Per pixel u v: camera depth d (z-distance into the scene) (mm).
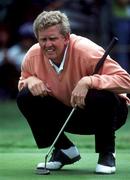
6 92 27375
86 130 10242
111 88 9633
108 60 9758
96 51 9734
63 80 9883
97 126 9883
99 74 9805
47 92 9977
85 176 9664
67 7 25688
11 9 26219
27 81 9938
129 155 12328
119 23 25109
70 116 9734
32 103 9961
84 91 9562
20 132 18094
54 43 9578
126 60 25500
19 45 26469
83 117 9992
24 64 10156
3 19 26438
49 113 10062
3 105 26531
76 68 9789
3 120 21609
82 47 9719
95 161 11344
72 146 10461
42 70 9992
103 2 25219
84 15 25609
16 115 23109
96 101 9688
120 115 10070
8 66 26562
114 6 25078
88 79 9562
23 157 11961
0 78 26812
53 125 10180
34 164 10961
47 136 10234
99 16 25391
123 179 9398
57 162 10328
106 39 25203
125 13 25047
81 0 25484
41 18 9562
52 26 9539
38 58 10000
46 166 10258
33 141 15625
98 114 9781
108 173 9867
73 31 25578
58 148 10398
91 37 25469
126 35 25203
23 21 26328
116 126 10195
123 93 9773
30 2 26141
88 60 9688
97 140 9938
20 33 26297
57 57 9711
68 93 9984
